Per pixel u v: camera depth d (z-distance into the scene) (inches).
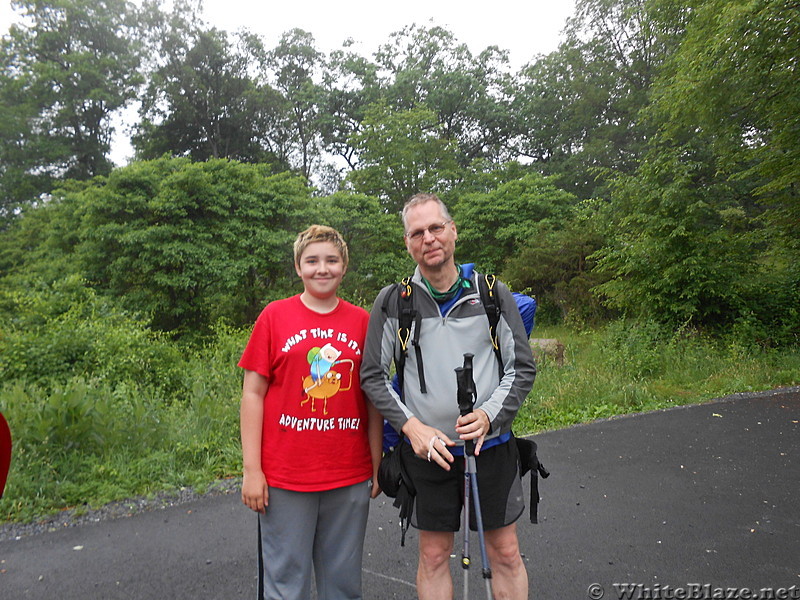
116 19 1466.5
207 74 1534.2
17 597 122.0
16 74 1374.3
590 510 163.2
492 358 92.8
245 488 91.9
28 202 1274.6
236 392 283.4
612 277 649.0
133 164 685.3
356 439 96.0
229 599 119.6
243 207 692.1
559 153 1509.6
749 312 455.8
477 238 909.8
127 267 650.2
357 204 796.0
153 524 159.6
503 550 94.5
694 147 490.6
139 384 307.7
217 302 717.3
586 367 385.7
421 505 92.7
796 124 426.9
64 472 189.2
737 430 245.0
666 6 479.8
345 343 94.9
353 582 96.8
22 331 354.6
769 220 489.1
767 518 154.7
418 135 1235.9
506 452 93.3
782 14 362.6
